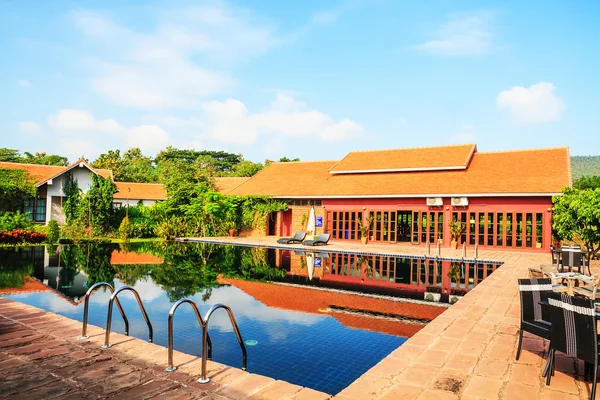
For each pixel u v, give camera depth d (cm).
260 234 3061
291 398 399
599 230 1571
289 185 3103
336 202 2742
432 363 509
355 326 776
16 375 448
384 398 408
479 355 538
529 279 524
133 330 741
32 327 634
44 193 2920
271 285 1194
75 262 1644
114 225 2986
